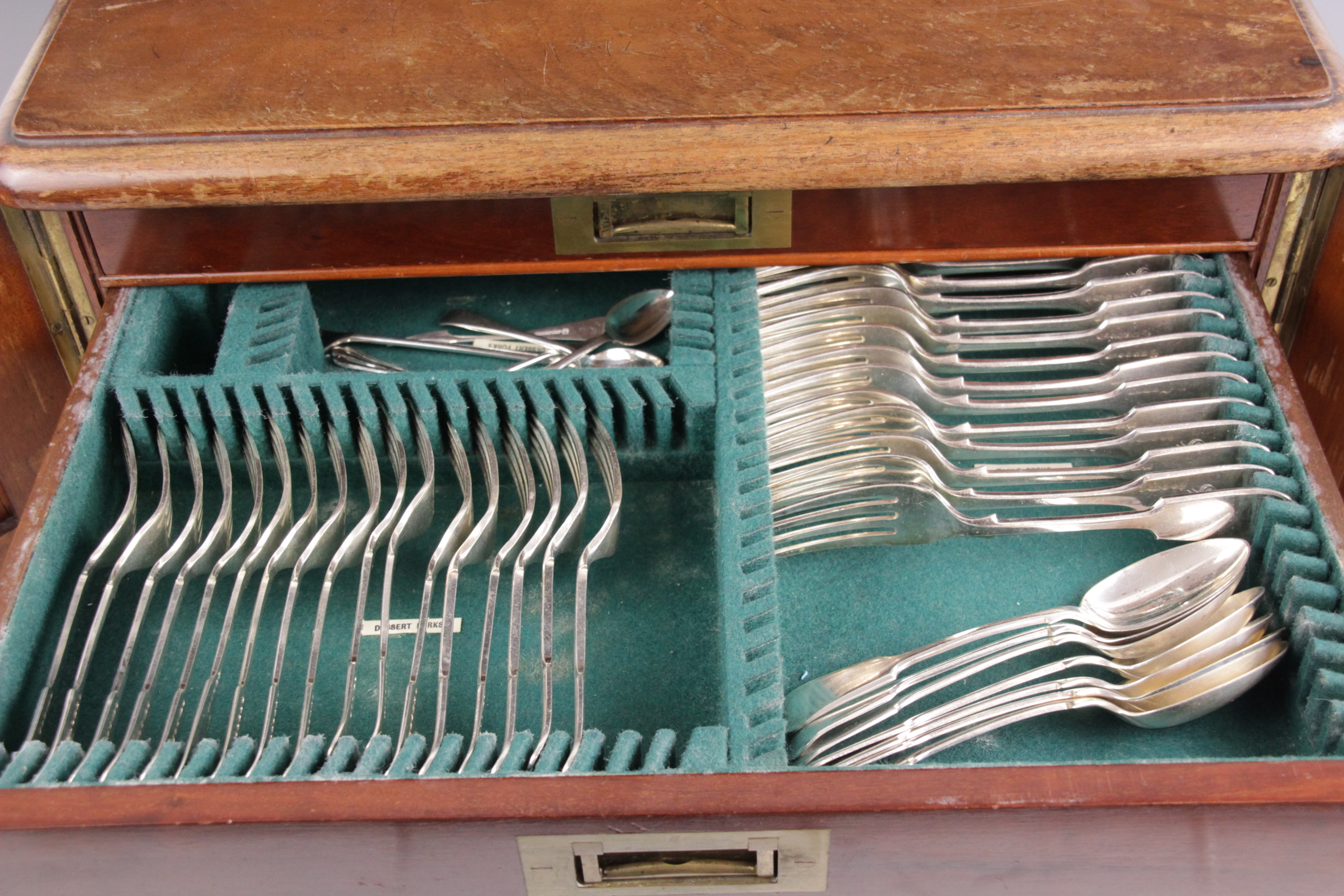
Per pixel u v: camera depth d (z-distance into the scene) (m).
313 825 0.84
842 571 1.11
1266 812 0.83
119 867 0.88
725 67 1.11
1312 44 1.10
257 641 1.05
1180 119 1.05
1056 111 1.05
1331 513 0.99
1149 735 0.98
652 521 1.12
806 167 1.06
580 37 1.15
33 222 1.16
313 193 1.07
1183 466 1.06
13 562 0.98
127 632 1.04
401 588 1.08
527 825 0.85
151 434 1.12
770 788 0.85
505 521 1.12
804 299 1.21
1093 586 1.05
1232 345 1.12
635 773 0.86
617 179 1.07
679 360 1.12
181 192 1.07
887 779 0.85
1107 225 1.16
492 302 1.35
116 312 1.16
